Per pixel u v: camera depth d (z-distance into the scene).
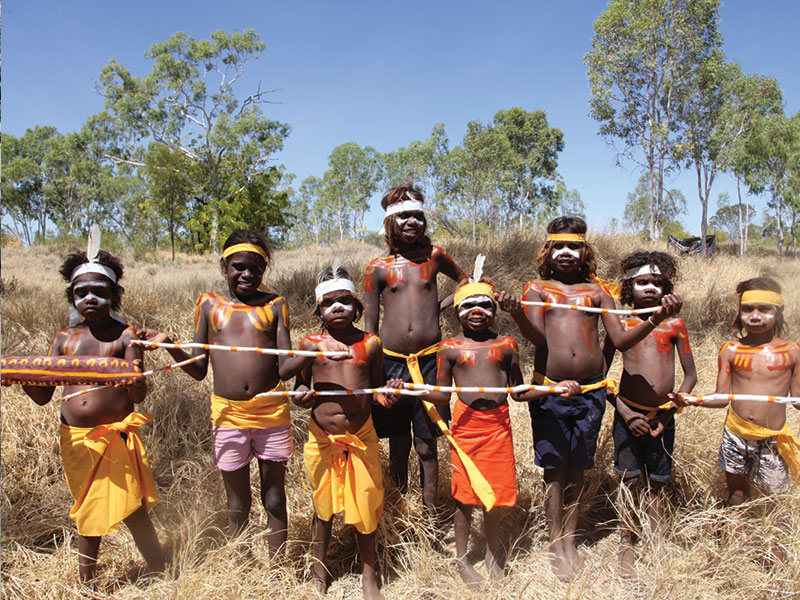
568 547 3.60
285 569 3.37
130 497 3.26
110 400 3.29
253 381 3.42
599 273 8.78
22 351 5.91
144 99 40.91
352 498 3.25
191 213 37.75
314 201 89.56
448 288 8.23
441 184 57.25
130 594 3.26
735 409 3.61
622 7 27.11
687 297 8.07
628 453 3.74
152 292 8.30
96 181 56.06
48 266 17.95
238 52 41.22
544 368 3.73
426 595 3.34
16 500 4.17
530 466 4.49
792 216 39.81
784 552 3.34
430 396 3.46
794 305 8.60
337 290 3.36
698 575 3.18
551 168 53.62
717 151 28.84
